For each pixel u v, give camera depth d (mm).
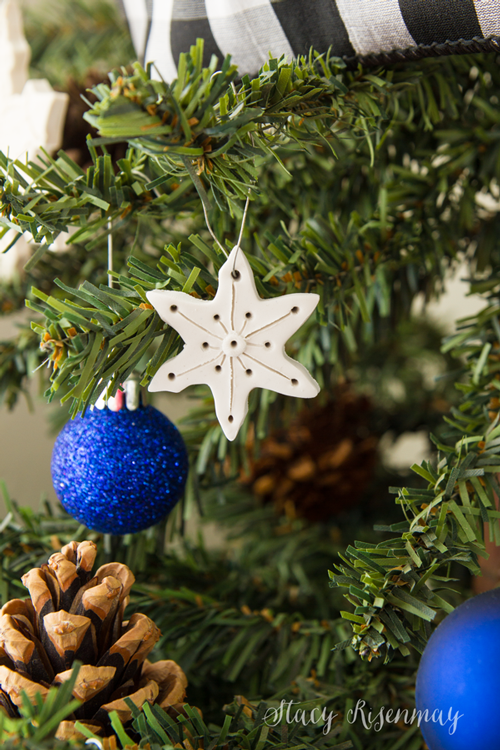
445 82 513
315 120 453
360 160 558
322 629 538
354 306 567
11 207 444
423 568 438
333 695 492
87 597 432
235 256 440
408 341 857
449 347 530
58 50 750
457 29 438
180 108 399
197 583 585
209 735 434
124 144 570
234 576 613
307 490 697
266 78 432
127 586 445
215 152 418
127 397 465
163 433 471
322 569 677
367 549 440
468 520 451
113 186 466
